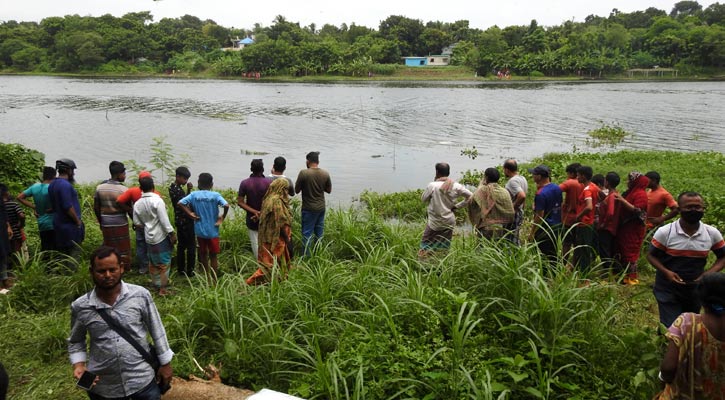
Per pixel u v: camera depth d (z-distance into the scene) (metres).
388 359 4.99
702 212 5.25
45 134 31.61
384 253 7.99
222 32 141.12
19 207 8.55
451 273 6.39
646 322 6.45
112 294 3.89
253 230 8.71
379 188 18.47
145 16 141.50
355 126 36.81
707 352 3.50
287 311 6.15
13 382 5.41
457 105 52.91
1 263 7.77
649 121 38.56
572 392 4.69
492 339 5.42
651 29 121.75
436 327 5.48
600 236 8.06
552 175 18.23
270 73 114.81
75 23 127.81
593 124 37.47
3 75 115.75
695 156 21.20
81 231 8.55
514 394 4.70
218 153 25.70
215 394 4.85
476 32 132.38
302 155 25.44
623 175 17.48
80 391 5.25
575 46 109.88
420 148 27.73
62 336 6.09
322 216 9.26
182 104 53.16
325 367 4.87
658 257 5.59
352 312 5.59
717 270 5.39
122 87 81.62
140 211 7.61
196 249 9.57
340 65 114.38
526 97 62.97
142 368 3.94
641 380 4.56
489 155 25.53
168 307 7.07
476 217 8.34
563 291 5.49
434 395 4.59
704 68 110.06
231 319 5.93
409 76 112.25
